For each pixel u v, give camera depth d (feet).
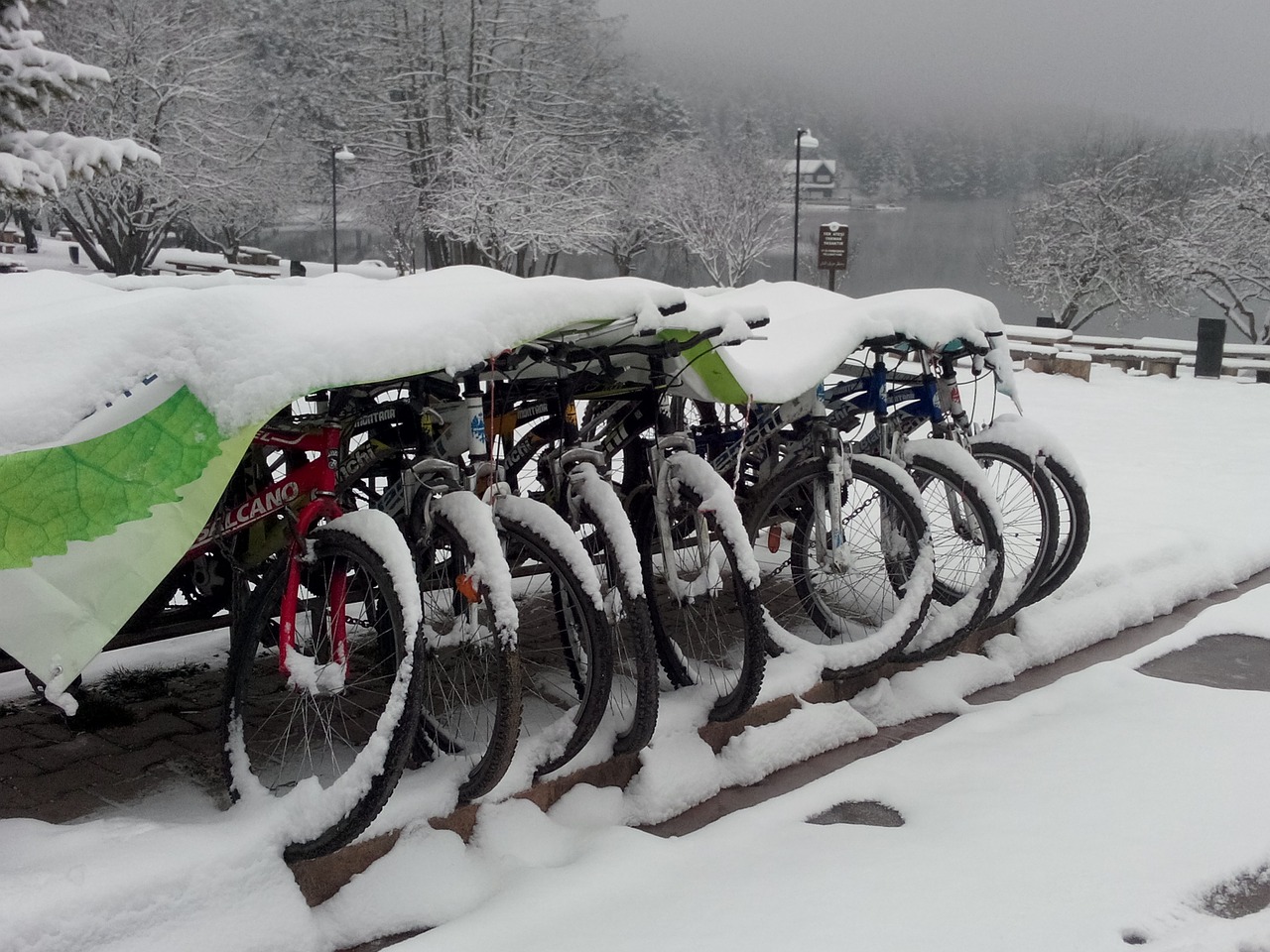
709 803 10.53
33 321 9.21
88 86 42.65
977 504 12.87
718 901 8.51
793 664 12.06
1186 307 79.41
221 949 7.63
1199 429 31.12
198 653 12.57
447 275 12.01
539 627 12.81
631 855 9.11
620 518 10.24
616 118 101.65
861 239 123.44
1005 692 13.30
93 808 9.09
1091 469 25.53
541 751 9.82
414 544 9.91
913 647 12.97
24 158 40.81
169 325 7.88
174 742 10.36
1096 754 11.19
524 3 92.27
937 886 8.71
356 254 133.39
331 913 8.32
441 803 9.07
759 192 95.61
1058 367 42.91
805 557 13.37
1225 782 10.48
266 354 7.81
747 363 12.10
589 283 9.97
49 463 7.60
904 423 13.89
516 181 85.87
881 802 10.43
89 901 7.32
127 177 77.00
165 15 82.02
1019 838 9.48
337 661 9.25
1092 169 84.28
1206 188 79.71
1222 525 19.98
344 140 97.55
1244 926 8.25
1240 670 14.07
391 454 10.28
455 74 90.27
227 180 84.99
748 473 13.93
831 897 8.53
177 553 7.80
